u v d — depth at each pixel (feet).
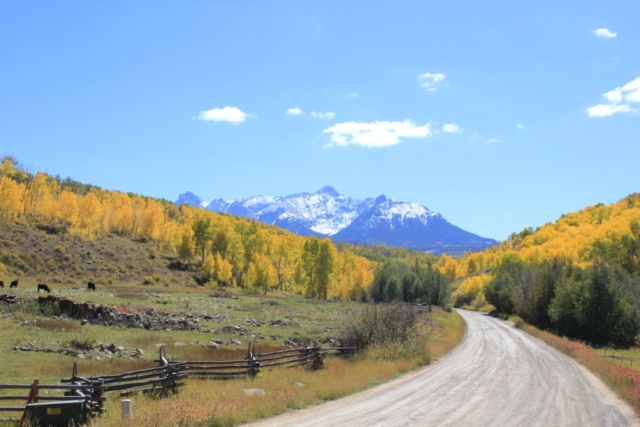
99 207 383.04
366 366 76.23
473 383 68.39
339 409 49.55
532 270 264.11
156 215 415.44
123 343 86.38
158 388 52.44
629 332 166.61
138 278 297.94
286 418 45.19
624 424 47.55
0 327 86.94
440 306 310.24
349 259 435.94
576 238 454.40
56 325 94.79
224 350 87.71
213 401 46.11
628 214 480.64
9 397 40.01
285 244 395.55
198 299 196.34
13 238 290.35
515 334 165.99
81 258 299.99
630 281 198.80
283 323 141.28
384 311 99.60
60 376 58.39
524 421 46.50
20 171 449.89
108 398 48.37
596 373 83.76
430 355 96.12
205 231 376.48
